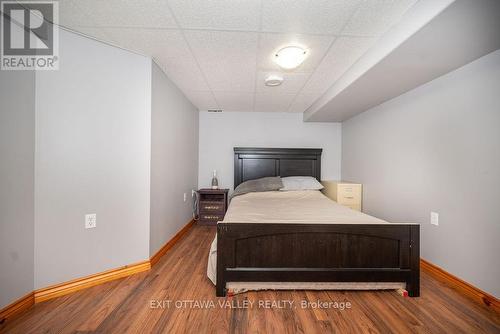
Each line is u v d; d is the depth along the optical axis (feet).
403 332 4.31
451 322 4.58
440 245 6.41
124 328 4.36
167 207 8.28
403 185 7.98
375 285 5.48
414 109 7.47
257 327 4.40
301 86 8.88
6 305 4.58
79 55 5.61
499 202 4.99
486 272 5.21
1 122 4.47
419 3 4.31
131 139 6.45
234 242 5.41
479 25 4.18
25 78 4.85
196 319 4.61
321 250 5.46
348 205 10.71
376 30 5.28
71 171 5.54
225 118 13.00
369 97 8.49
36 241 5.11
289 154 12.62
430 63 5.71
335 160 13.05
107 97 6.04
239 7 4.60
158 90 7.29
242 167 12.63
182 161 9.97
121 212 6.32
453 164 6.05
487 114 5.22
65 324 4.46
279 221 5.85
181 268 6.89
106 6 4.63
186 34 5.57
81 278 5.71
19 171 4.77
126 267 6.39
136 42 5.95
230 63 7.07
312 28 5.25
